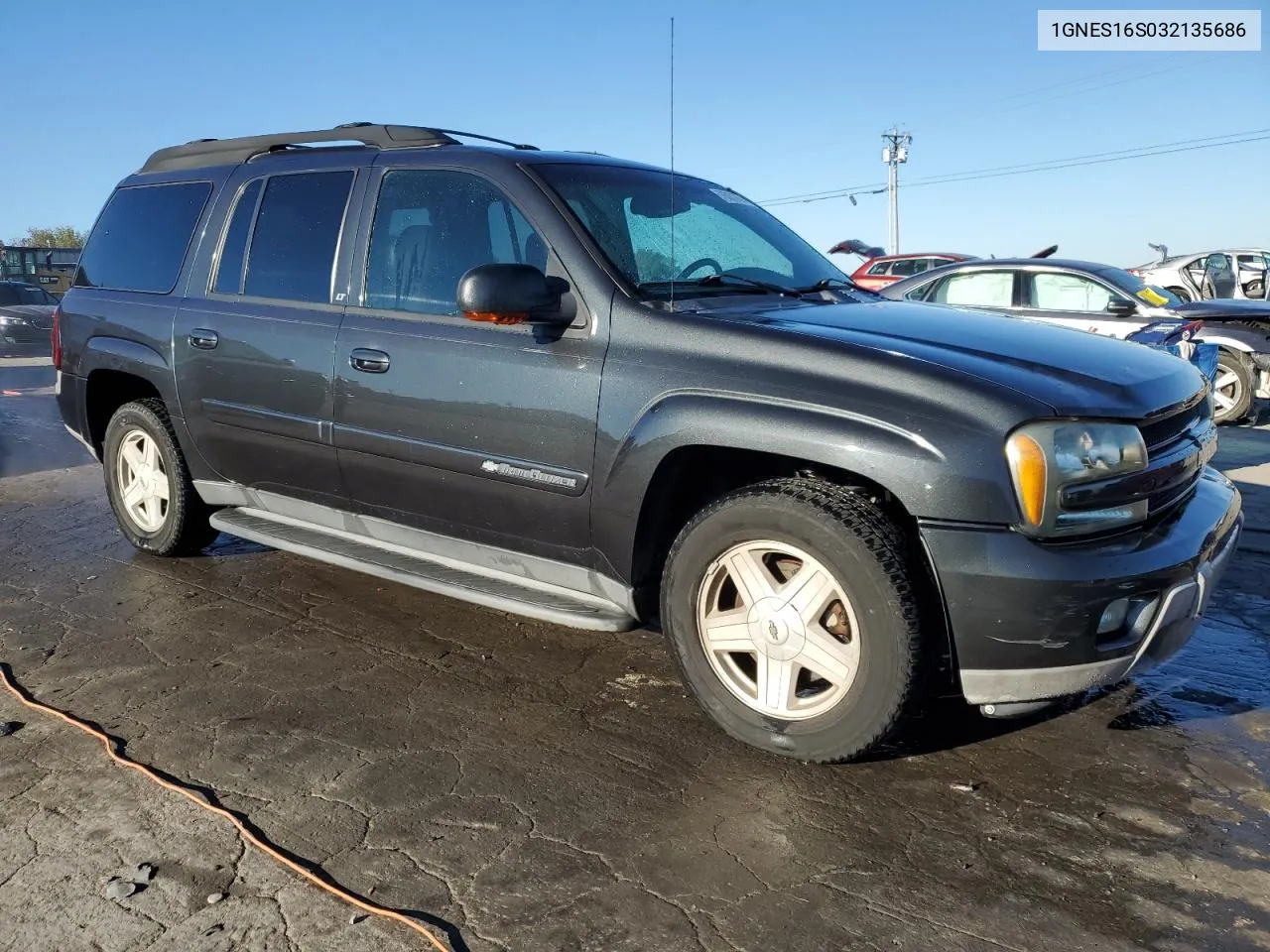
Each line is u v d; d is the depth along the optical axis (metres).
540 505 3.31
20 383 14.32
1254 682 3.59
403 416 3.58
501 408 3.32
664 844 2.56
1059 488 2.59
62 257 34.84
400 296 3.68
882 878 2.43
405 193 3.76
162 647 3.86
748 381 2.91
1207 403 3.34
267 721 3.24
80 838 2.57
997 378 2.73
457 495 3.52
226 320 4.17
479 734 3.16
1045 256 10.23
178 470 4.61
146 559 4.97
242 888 2.37
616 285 3.21
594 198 3.53
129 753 3.02
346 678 3.57
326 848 2.54
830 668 2.83
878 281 16.72
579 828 2.63
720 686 3.04
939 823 2.67
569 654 3.82
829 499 2.78
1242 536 5.56
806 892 2.37
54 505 6.22
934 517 2.62
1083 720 3.27
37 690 3.46
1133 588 2.63
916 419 2.67
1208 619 4.25
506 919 2.27
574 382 3.18
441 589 3.59
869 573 2.67
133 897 2.33
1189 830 2.64
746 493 2.92
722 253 3.76
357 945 2.18
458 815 2.69
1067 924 2.26
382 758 3.00
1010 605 2.59
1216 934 2.23
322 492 4.01
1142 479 2.74
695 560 3.02
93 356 4.79
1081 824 2.67
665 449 2.98
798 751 2.89
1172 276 14.13
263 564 4.89
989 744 3.11
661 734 3.17
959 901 2.34
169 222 4.63
